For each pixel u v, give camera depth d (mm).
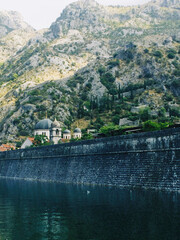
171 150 67750
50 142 178625
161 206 49531
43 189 81750
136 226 39906
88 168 91188
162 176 67750
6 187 90500
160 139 70438
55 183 98000
